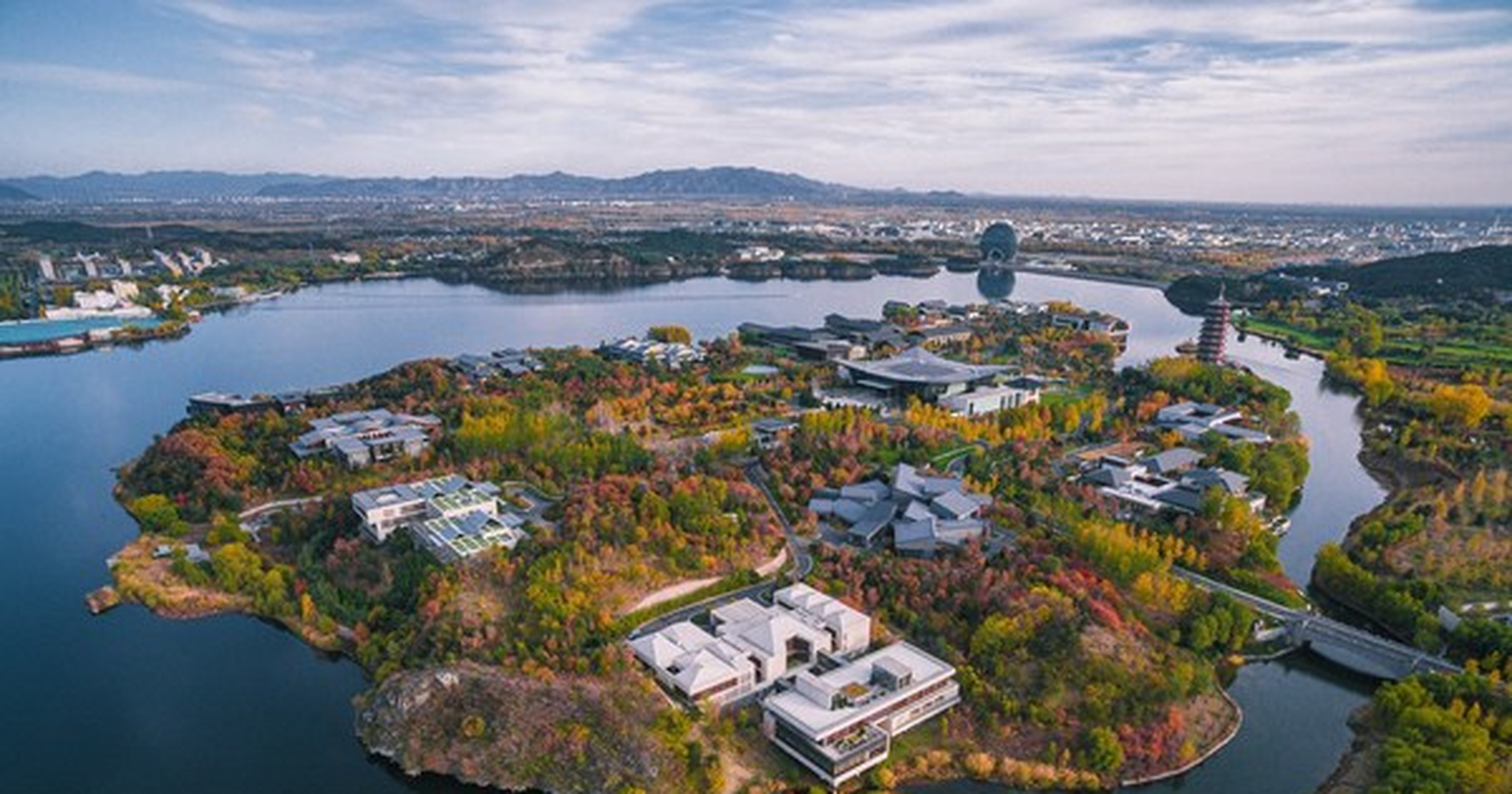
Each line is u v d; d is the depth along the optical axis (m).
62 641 187.50
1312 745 158.00
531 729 149.38
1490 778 131.50
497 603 178.38
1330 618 199.38
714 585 193.62
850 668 159.75
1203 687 165.00
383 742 154.00
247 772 150.38
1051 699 156.50
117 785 146.38
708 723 151.12
